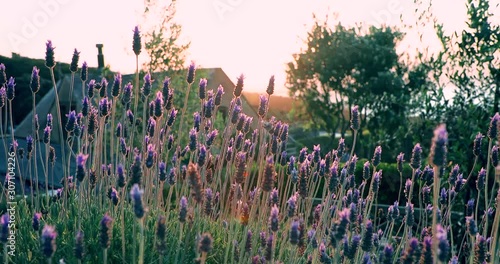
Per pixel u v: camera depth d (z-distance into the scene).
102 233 2.44
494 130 3.39
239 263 3.07
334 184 3.57
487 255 3.13
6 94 4.20
